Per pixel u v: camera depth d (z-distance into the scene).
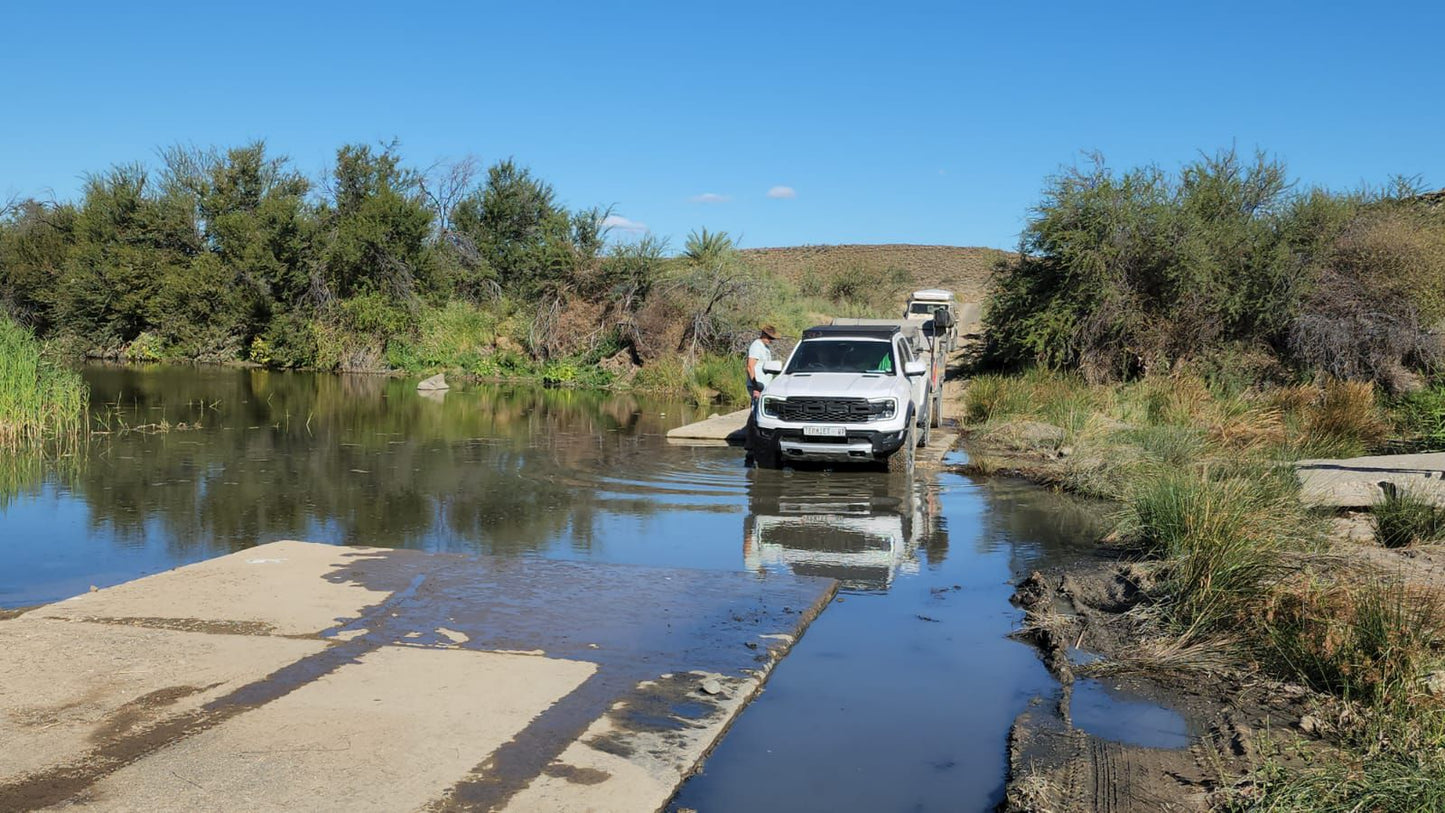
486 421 18.91
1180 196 22.47
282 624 6.07
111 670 5.25
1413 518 8.55
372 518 9.77
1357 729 4.80
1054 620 6.68
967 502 11.19
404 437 16.22
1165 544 7.99
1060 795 4.27
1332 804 4.01
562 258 31.48
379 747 4.41
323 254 33.47
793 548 8.84
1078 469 12.35
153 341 35.19
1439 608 5.95
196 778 4.07
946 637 6.48
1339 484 10.49
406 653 5.63
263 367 33.59
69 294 35.38
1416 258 20.16
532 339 31.36
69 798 3.88
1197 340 21.56
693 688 5.31
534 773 4.24
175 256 35.88
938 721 5.14
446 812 3.87
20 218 38.50
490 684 5.21
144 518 9.62
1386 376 19.62
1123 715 5.23
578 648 5.84
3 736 4.43
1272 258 20.91
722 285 29.23
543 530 9.38
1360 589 6.13
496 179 40.94
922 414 15.42
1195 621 6.37
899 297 59.03
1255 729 4.96
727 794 4.29
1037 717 5.16
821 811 4.17
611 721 4.82
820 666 5.89
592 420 19.41
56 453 13.80
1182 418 16.66
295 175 36.78
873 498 11.34
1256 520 7.77
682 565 8.15
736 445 15.61
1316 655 5.55
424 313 33.97
